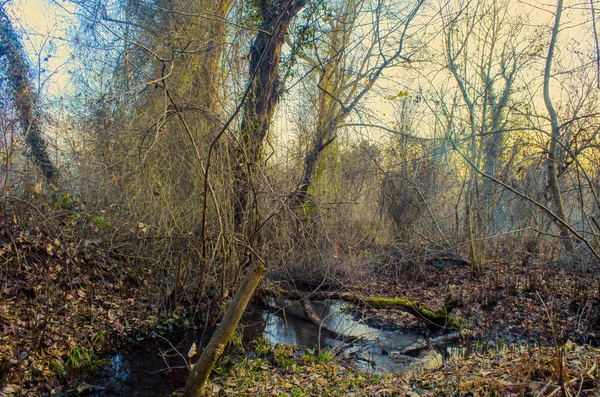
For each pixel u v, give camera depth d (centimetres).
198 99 868
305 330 893
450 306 944
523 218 1221
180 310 863
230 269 926
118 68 941
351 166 1402
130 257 926
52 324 679
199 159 704
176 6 946
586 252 952
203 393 532
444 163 1440
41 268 725
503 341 781
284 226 1012
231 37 977
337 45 1182
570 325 809
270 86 1005
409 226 1395
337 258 1170
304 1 1031
